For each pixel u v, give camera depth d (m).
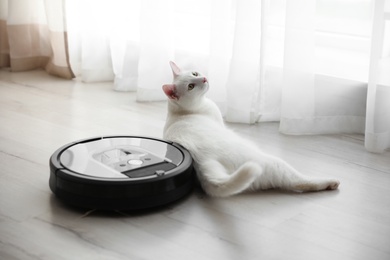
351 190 1.76
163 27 2.39
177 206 1.64
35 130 2.13
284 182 1.71
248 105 2.23
